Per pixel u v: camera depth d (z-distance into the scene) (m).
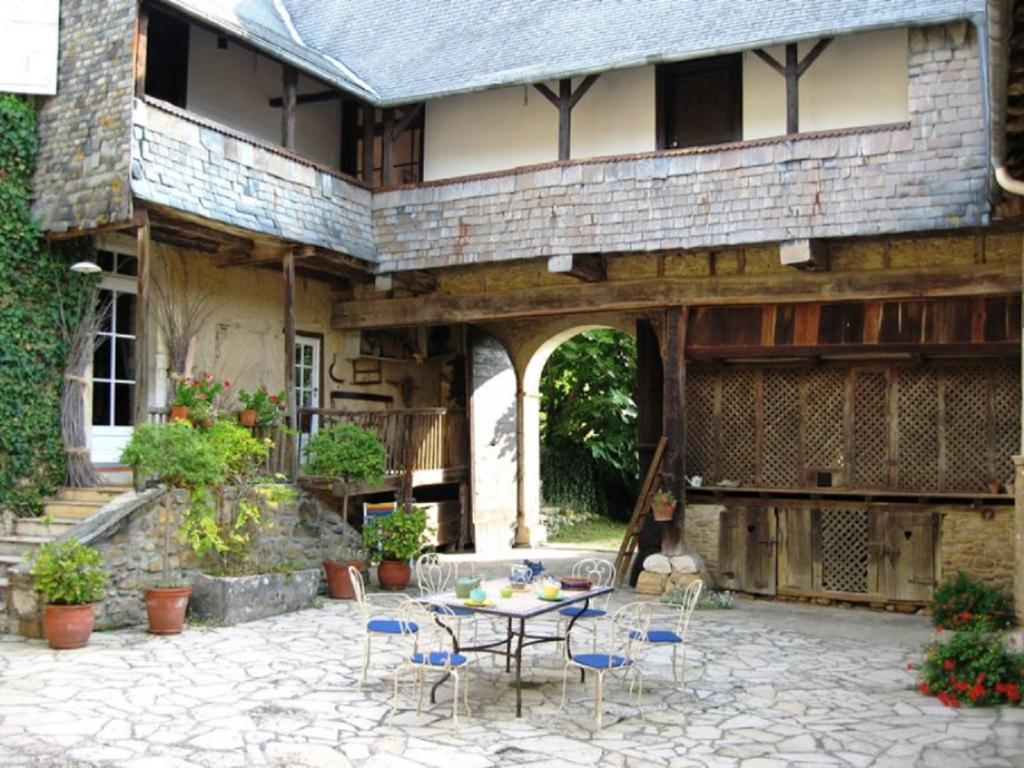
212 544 10.30
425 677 7.80
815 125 11.49
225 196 10.88
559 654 8.67
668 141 12.35
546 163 12.02
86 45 10.31
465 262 12.41
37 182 10.40
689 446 12.70
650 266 12.40
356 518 14.34
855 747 6.12
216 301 12.72
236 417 11.63
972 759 5.88
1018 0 5.50
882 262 11.19
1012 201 8.41
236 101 13.20
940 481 11.45
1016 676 7.26
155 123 10.16
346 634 9.36
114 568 9.48
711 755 5.96
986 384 11.33
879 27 10.08
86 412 10.84
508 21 13.95
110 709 6.73
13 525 10.16
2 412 10.06
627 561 12.67
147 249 10.13
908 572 11.42
